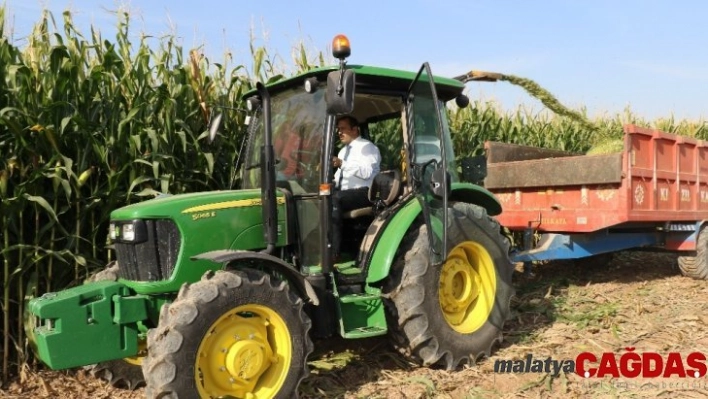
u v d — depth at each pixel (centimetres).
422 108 470
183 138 536
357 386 422
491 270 486
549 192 676
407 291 431
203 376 353
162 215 377
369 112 522
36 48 496
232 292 355
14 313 480
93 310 369
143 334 400
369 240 439
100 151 493
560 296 648
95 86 508
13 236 475
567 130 968
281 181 435
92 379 467
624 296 649
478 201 529
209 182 585
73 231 501
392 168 544
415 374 442
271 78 590
